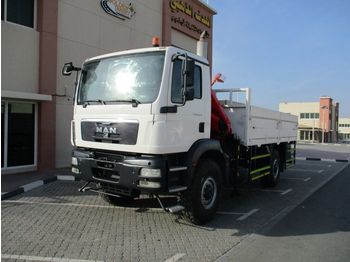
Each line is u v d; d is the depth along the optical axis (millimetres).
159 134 6617
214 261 5715
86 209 8547
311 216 8664
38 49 13906
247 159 9938
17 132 13500
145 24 19812
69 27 15062
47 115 14188
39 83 13914
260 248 6367
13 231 6863
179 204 7387
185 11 23672
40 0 13914
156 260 5680
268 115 11141
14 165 13438
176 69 6949
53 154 14438
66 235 6711
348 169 18609
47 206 8742
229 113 9758
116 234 6852
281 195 11070
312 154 31375
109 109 7125
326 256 6051
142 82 6906
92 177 7328
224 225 7684
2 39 12656
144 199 9461
